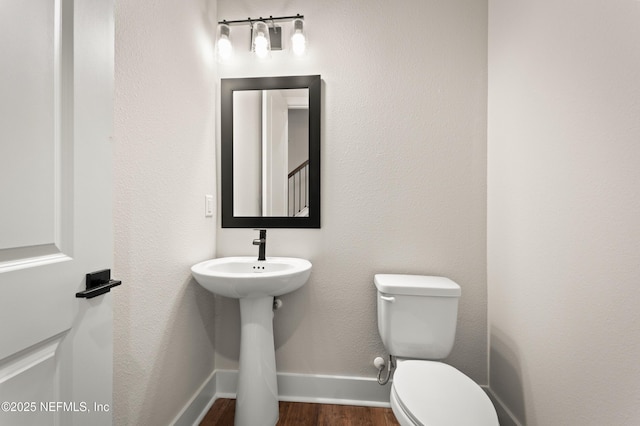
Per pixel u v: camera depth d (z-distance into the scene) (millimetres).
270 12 1743
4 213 554
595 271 898
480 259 1623
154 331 1199
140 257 1118
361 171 1690
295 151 1715
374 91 1683
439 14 1650
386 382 1591
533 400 1198
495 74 1528
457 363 1631
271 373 1485
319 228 1707
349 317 1697
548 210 1109
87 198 741
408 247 1664
